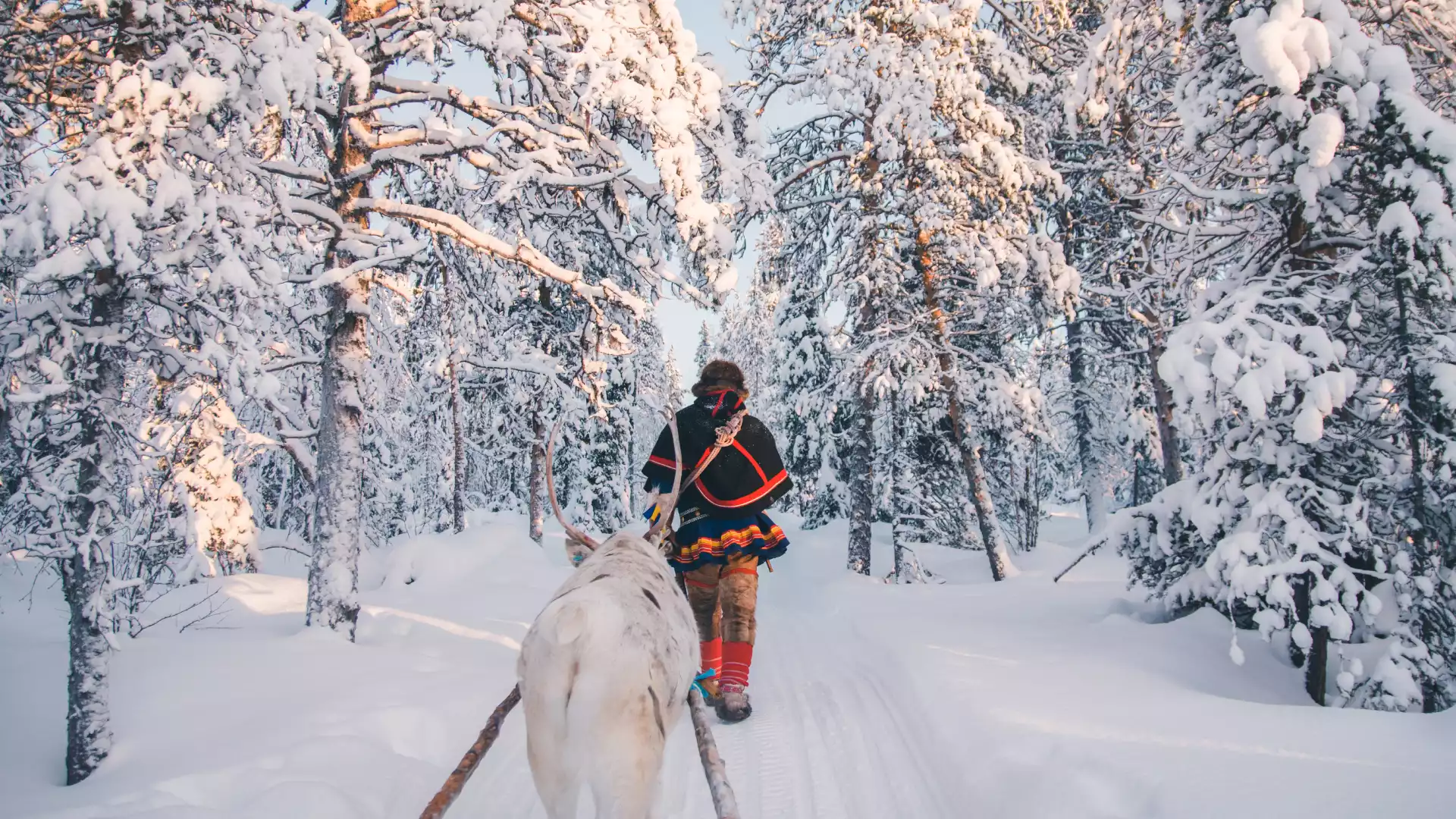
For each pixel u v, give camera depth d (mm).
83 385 4531
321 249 8172
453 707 5234
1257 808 2900
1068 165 15055
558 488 29047
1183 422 5914
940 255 15516
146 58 5641
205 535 10812
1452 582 5074
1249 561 5551
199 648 6223
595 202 8992
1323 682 5504
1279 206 6520
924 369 15602
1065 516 41406
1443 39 6801
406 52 7438
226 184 5586
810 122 15789
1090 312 19734
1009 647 6520
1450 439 5094
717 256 7910
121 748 4488
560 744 2623
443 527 25172
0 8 5258
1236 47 6305
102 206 4180
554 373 10609
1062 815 3133
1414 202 5227
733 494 5113
